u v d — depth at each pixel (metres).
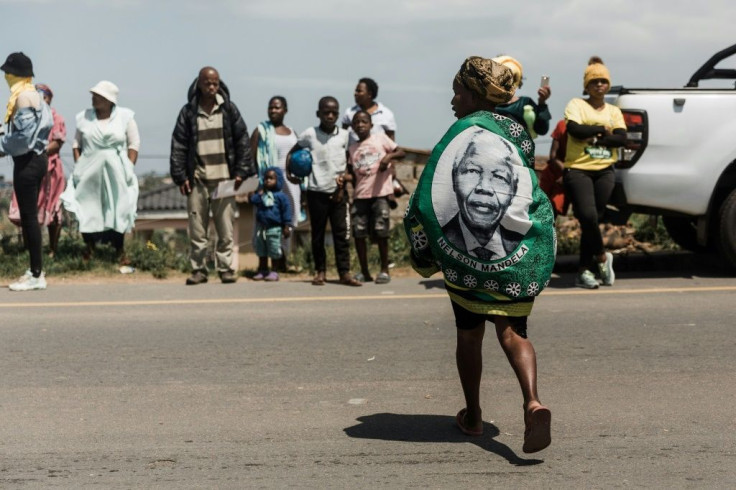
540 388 6.57
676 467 5.02
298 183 11.28
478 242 4.96
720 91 10.59
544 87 9.11
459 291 5.07
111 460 5.19
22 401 6.32
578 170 10.45
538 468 5.02
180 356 7.55
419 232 5.12
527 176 5.01
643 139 10.53
